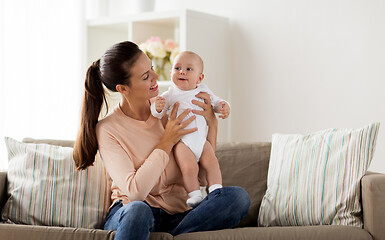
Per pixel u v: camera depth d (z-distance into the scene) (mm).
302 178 2209
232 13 3352
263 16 3221
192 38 3096
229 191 1843
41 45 3307
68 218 2160
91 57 3518
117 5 3803
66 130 3439
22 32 3207
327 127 2986
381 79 2793
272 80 3197
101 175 2232
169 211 1964
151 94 1964
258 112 3262
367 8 2834
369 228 1940
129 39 3297
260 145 2482
